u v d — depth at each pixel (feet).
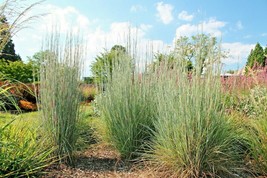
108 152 14.03
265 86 18.98
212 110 10.41
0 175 9.20
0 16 8.69
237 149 12.39
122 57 14.24
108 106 13.79
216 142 10.58
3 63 37.17
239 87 20.12
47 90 11.82
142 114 13.33
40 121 12.14
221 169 10.45
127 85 13.41
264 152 11.35
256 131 13.26
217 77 11.07
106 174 11.11
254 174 11.21
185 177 10.11
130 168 11.82
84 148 13.88
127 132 12.98
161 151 11.14
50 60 11.94
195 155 10.32
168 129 10.84
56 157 11.66
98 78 16.08
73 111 12.09
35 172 10.26
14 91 16.56
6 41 8.95
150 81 14.08
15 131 11.30
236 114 15.61
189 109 10.37
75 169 11.42
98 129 15.52
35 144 11.02
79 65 12.62
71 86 12.00
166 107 11.40
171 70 12.87
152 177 10.63
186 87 10.72
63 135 11.75
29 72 38.68
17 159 9.91
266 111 12.80
